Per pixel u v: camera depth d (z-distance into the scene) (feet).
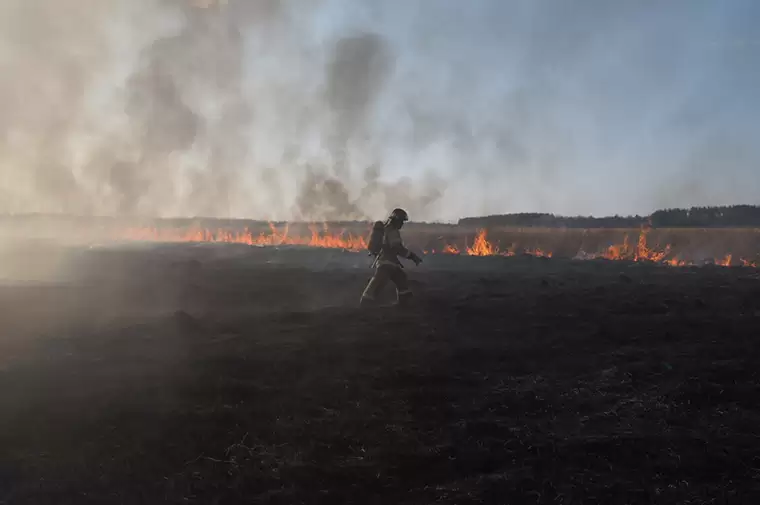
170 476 16.10
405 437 18.63
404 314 36.58
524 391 22.68
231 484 15.71
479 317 35.65
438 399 21.86
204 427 18.94
